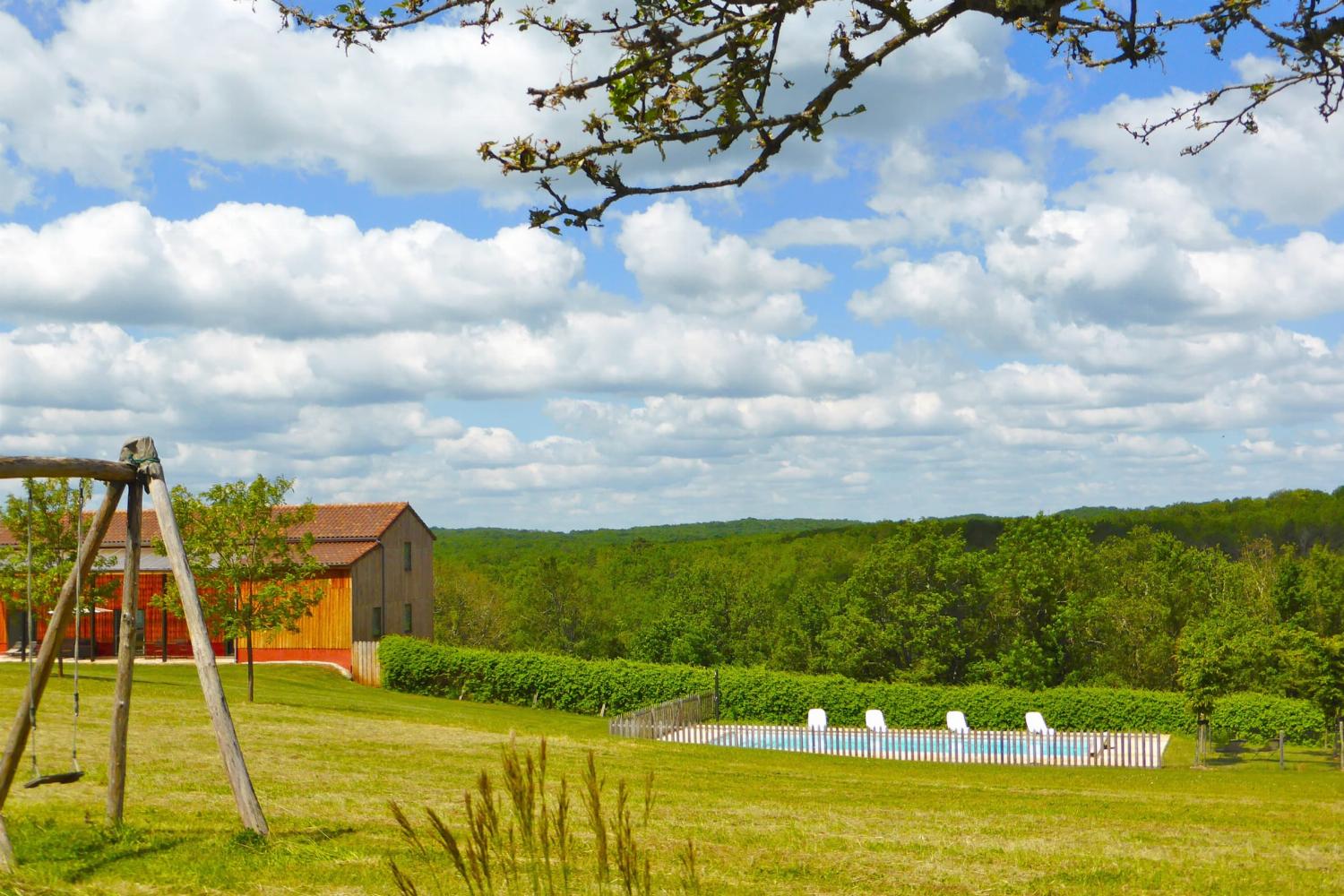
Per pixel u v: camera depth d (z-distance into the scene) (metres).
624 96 4.86
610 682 50.41
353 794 16.11
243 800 11.41
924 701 49.41
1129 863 12.76
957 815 18.22
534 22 4.80
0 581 33.09
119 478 11.54
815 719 46.50
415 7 4.75
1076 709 48.22
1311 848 15.14
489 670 50.03
